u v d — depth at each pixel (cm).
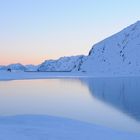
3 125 1443
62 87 6116
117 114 2538
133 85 6638
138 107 3017
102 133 1328
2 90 5206
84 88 5859
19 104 3177
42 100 3597
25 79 10281
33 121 1595
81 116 2419
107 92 4906
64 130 1357
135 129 1922
